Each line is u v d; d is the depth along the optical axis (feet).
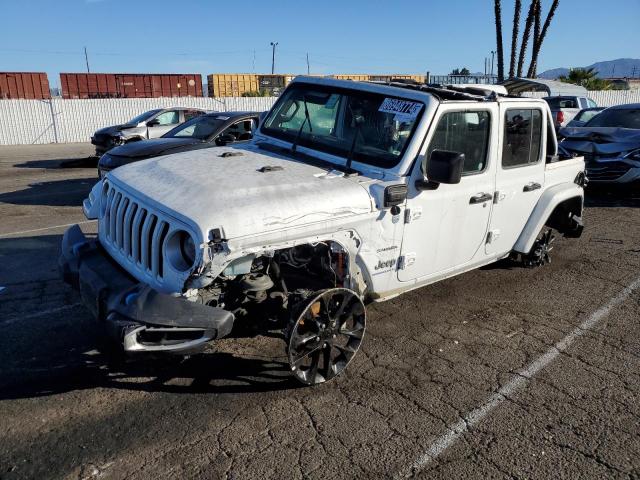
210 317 10.25
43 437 10.34
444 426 11.17
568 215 20.40
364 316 12.89
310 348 11.97
